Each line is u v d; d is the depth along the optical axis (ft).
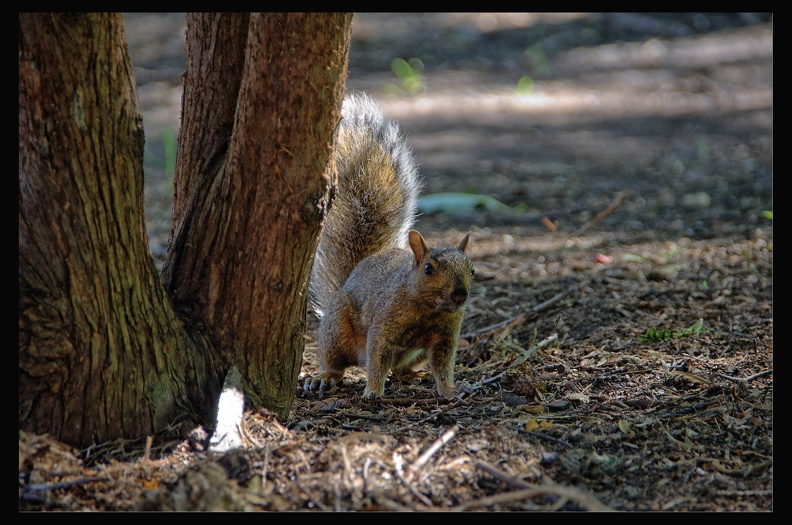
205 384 28.58
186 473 25.14
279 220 27.40
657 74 115.34
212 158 29.86
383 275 37.47
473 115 101.71
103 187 25.17
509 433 28.73
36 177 24.47
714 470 26.86
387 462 26.25
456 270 34.37
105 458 26.22
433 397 35.47
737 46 122.11
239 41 29.89
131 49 118.11
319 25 25.16
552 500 24.49
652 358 37.63
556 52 125.08
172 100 99.04
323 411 32.71
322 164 27.04
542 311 45.65
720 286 47.42
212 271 28.78
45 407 26.03
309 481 24.93
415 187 43.70
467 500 24.44
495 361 39.47
